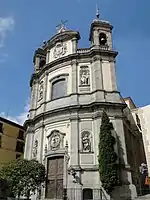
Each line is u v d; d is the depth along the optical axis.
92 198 23.55
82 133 27.31
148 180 24.92
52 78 33.12
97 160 25.34
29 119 33.09
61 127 28.66
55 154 27.33
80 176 24.78
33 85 36.75
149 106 27.11
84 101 29.31
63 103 30.02
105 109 27.83
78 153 26.08
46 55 37.41
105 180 22.95
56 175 26.55
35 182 23.55
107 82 30.14
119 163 24.88
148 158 25.14
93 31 34.56
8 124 46.97
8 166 23.50
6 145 44.97
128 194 23.44
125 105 28.00
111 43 33.59
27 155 31.02
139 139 36.53
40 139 29.53
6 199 17.22
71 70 32.03
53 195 25.64
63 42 35.38
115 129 26.75
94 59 31.56
